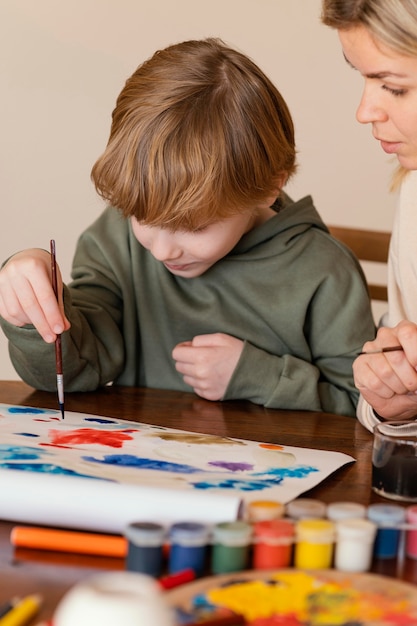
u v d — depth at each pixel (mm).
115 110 1436
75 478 792
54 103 2797
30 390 1388
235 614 602
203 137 1334
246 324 1568
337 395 1514
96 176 1405
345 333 1564
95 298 1568
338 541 706
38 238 2855
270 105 1434
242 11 2797
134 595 478
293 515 752
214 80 1379
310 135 2852
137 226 1404
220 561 694
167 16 2783
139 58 2793
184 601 623
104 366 1479
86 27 2771
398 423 990
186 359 1437
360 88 2814
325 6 1082
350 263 1628
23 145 2811
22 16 2752
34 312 1254
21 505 771
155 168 1326
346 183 2869
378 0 1011
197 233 1383
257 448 1063
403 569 721
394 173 1679
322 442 1161
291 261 1587
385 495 914
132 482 847
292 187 2875
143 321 1602
